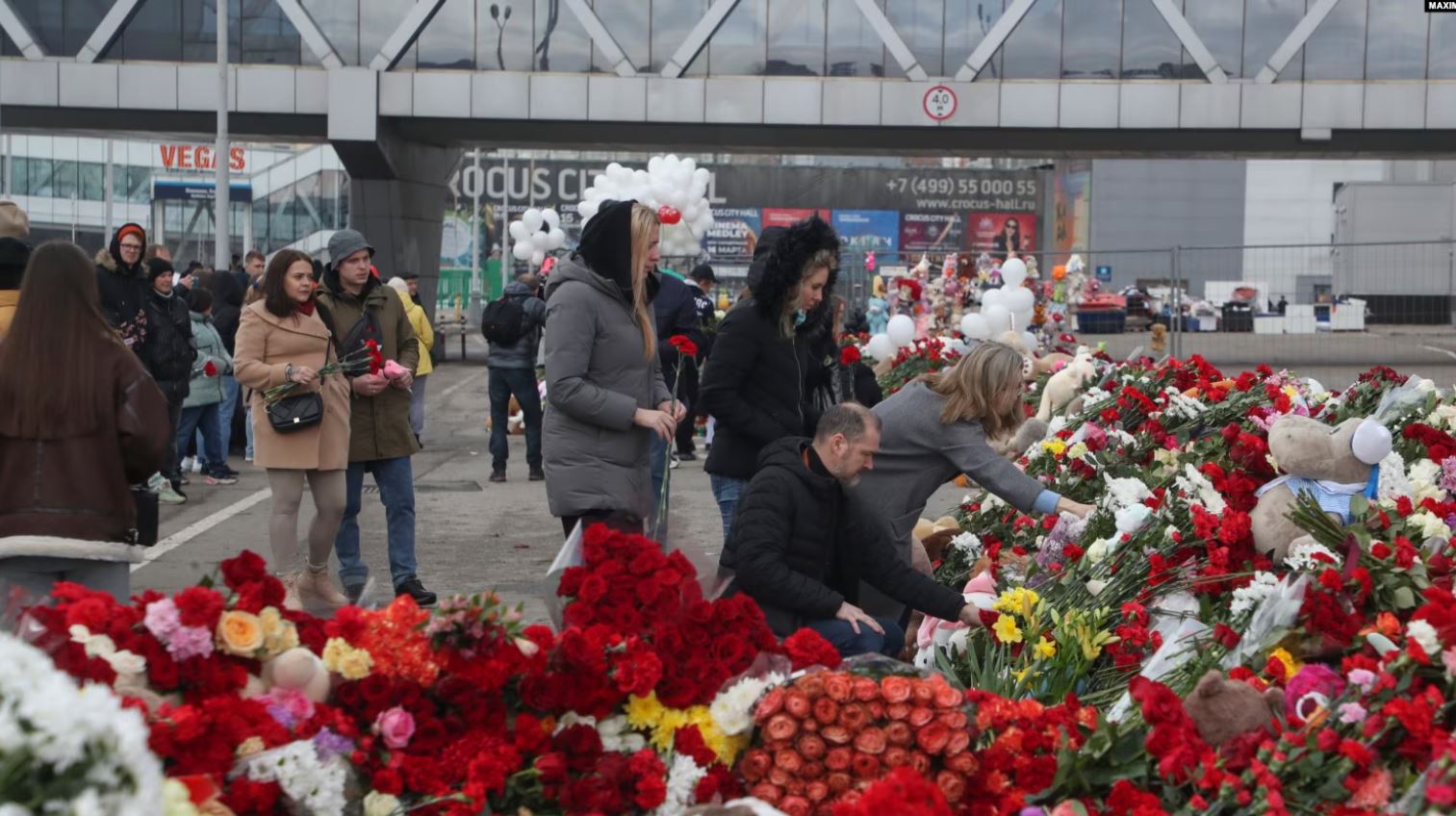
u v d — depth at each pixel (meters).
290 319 7.80
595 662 3.82
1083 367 12.68
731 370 6.76
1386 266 22.31
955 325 22.47
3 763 2.61
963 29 30.86
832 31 31.03
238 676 3.58
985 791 3.94
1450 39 30.34
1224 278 36.03
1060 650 5.36
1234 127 30.81
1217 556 5.89
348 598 7.30
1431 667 3.98
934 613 5.65
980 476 6.35
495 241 66.12
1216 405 8.91
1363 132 31.50
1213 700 4.11
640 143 34.84
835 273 6.88
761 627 4.24
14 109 32.75
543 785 3.72
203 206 54.88
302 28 31.08
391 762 3.60
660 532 5.87
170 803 3.05
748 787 3.95
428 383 28.66
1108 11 30.72
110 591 5.09
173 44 31.41
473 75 31.39
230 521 11.45
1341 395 9.24
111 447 5.03
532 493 13.47
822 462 5.61
